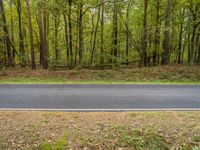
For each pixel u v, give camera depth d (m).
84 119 6.76
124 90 11.34
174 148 5.36
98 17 22.56
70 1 18.02
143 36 20.42
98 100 9.16
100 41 23.75
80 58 20.09
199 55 24.89
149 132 5.85
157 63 21.75
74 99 9.32
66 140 5.45
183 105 8.45
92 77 15.97
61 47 23.17
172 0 20.80
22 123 6.39
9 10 23.30
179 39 26.67
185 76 15.98
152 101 9.04
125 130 5.94
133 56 23.48
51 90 11.31
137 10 23.16
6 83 13.58
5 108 7.93
